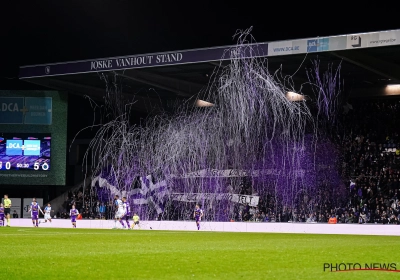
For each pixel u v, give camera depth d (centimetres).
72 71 5059
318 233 3562
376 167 4522
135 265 1353
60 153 5125
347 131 4997
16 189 5894
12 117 5172
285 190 4675
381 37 3853
